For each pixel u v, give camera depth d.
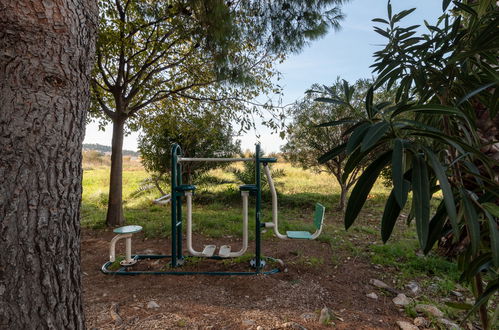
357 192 0.83
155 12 4.36
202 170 7.64
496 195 0.94
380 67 1.52
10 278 1.05
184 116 6.02
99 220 5.13
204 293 2.46
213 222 4.93
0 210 1.04
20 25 1.06
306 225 4.84
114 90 4.85
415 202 0.72
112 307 2.10
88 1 1.28
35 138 1.10
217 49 4.41
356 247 3.72
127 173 13.63
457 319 2.10
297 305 2.25
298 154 6.45
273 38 4.78
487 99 1.29
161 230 4.53
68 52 1.18
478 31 1.24
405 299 2.36
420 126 0.86
